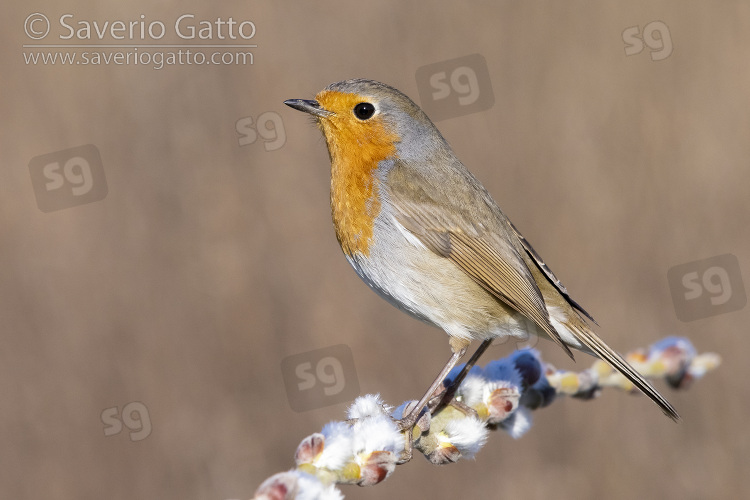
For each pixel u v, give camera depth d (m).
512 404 5.44
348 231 6.59
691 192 13.23
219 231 12.85
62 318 12.15
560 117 13.70
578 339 6.52
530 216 13.12
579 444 11.89
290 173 13.24
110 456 11.57
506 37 14.08
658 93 13.80
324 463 3.92
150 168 13.16
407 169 6.62
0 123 13.09
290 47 13.88
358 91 6.62
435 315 6.57
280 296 12.51
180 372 12.09
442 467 11.59
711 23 14.23
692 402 12.23
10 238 12.59
